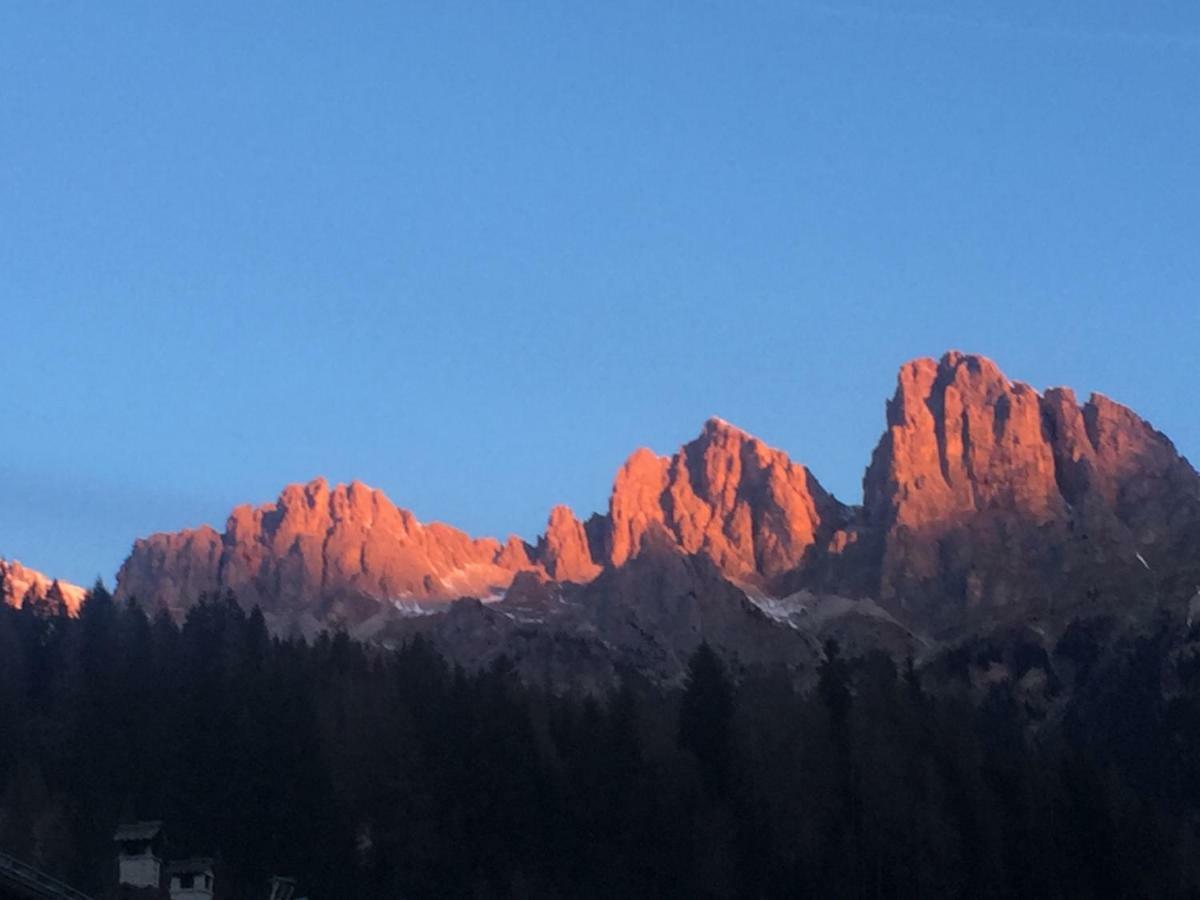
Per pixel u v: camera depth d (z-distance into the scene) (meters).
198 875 143.25
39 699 184.50
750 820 180.75
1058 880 186.00
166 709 174.50
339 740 177.00
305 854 159.50
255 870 158.00
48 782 165.62
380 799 171.00
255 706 173.00
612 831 173.88
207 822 160.75
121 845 147.00
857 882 178.50
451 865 165.12
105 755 168.88
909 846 181.75
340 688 188.50
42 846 152.88
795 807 184.00
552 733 186.75
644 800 176.75
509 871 166.25
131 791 164.88
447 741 177.25
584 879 169.12
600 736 184.25
